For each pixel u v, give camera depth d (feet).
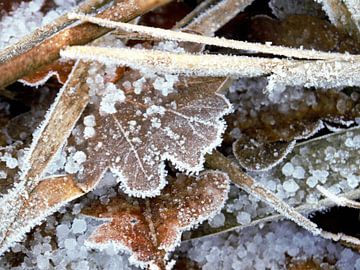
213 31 1.33
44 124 1.24
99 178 1.25
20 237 1.23
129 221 1.26
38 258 1.28
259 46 1.24
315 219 1.34
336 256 1.34
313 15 1.38
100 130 1.26
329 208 1.33
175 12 1.35
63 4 1.32
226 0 1.33
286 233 1.35
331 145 1.32
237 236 1.35
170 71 1.25
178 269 1.34
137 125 1.26
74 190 1.25
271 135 1.33
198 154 1.25
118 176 1.25
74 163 1.25
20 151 1.29
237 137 1.34
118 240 1.24
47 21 1.31
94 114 1.27
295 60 1.26
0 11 1.31
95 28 1.24
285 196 1.32
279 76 1.25
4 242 1.23
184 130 1.26
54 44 1.24
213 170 1.28
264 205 1.32
